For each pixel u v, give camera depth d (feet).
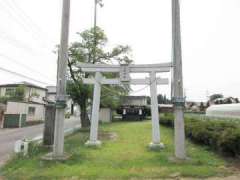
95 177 17.76
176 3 25.66
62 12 26.21
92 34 55.88
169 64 33.68
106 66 35.94
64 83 25.52
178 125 23.97
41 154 26.71
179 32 25.36
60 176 18.03
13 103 77.92
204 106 150.61
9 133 55.67
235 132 23.22
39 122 94.73
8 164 23.06
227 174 18.28
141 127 62.39
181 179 17.22
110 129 57.57
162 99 192.24
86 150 29.19
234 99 112.37
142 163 22.24
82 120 59.93
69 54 54.03
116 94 62.28
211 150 28.45
